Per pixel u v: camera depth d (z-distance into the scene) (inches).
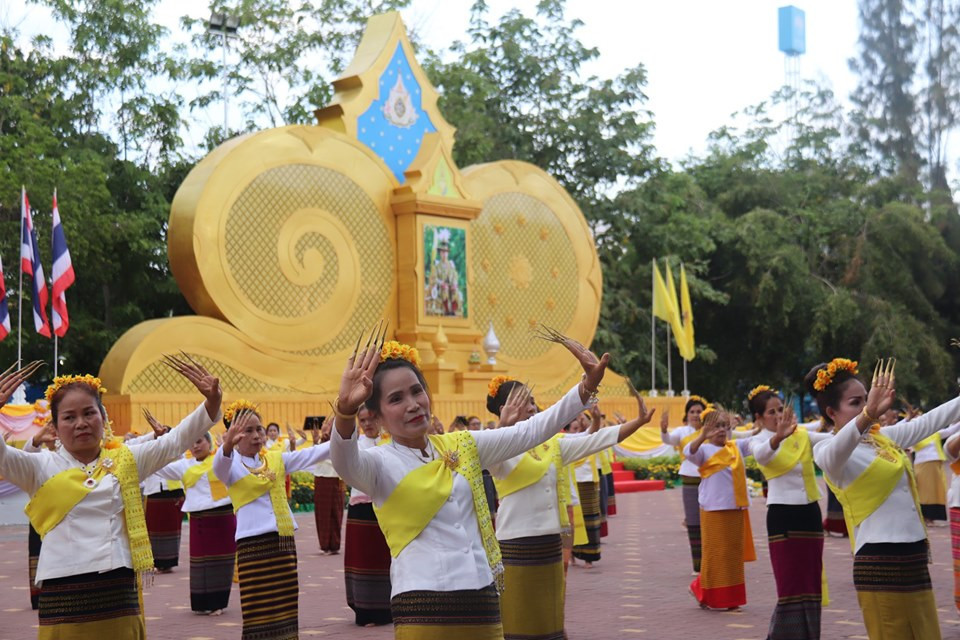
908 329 1546.5
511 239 1235.2
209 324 991.0
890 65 2007.9
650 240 1561.3
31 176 1051.9
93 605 232.7
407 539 197.3
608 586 497.7
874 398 265.7
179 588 519.5
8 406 818.2
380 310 1114.1
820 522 343.3
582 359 204.4
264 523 344.2
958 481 395.9
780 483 342.3
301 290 1056.2
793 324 1611.7
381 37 1179.9
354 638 388.8
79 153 1174.3
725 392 1684.3
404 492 197.5
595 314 1310.3
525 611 308.7
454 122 1441.9
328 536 643.5
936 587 475.5
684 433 523.5
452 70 1489.9
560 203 1293.1
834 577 511.2
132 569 237.8
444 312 1136.2
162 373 957.2
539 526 311.1
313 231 1069.1
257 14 1391.5
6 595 505.7
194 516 448.1
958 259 1649.9
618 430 309.6
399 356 209.6
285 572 345.1
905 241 1589.6
